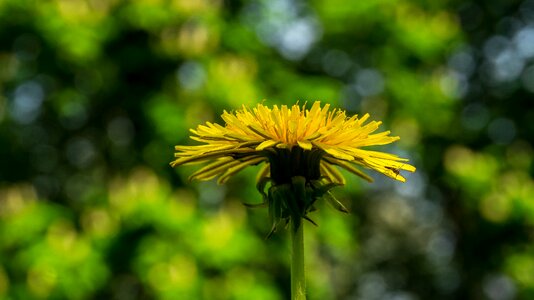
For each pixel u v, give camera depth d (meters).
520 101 13.35
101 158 10.79
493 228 11.92
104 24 9.68
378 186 15.62
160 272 8.65
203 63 9.78
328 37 11.94
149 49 9.90
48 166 11.09
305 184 1.97
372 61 11.57
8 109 10.41
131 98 9.86
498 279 13.96
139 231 8.95
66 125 10.93
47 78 10.20
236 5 11.03
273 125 1.90
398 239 17.23
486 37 14.42
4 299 8.77
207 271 9.22
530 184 11.22
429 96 11.20
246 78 9.70
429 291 16.67
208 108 9.49
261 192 1.98
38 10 9.58
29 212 9.20
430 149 12.58
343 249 10.25
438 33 11.18
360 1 11.11
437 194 14.26
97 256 8.85
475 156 11.56
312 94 10.01
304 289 1.93
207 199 9.74
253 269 9.55
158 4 9.67
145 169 9.30
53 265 8.69
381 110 11.55
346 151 1.89
